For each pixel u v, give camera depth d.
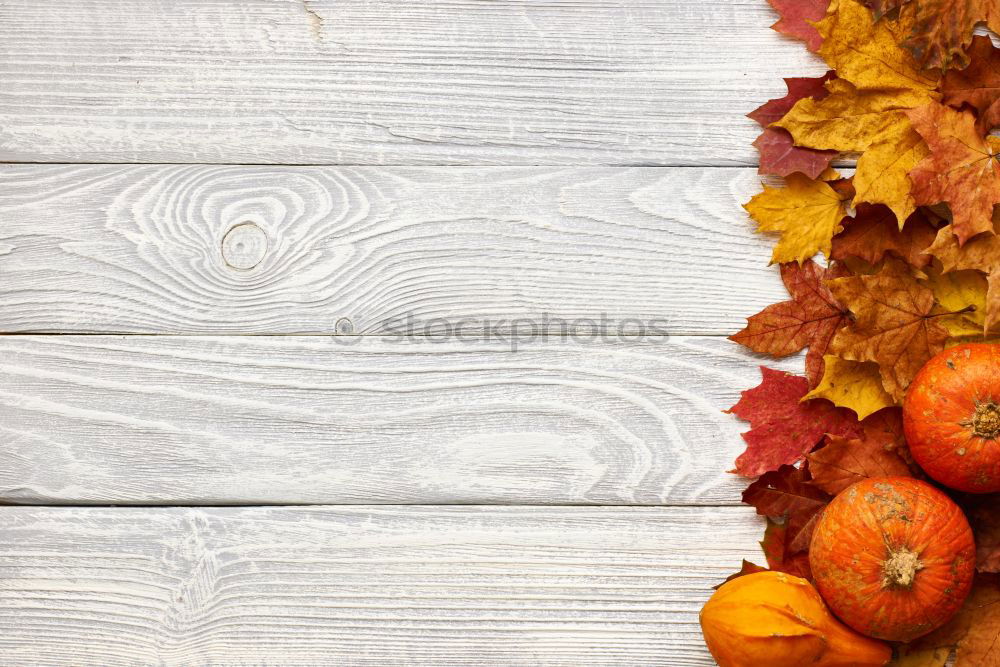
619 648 1.71
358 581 1.71
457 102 1.73
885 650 1.65
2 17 1.73
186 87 1.73
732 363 1.71
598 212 1.72
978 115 1.68
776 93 1.72
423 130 1.73
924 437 1.64
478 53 1.73
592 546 1.71
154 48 1.73
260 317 1.72
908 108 1.69
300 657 1.71
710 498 1.71
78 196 1.73
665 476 1.71
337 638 1.71
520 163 1.73
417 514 1.71
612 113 1.73
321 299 1.72
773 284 1.71
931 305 1.68
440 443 1.72
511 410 1.72
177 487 1.72
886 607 1.62
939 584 1.62
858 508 1.63
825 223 1.70
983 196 1.66
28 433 1.72
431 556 1.71
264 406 1.72
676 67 1.73
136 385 1.72
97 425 1.72
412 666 1.71
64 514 1.72
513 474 1.71
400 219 1.72
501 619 1.71
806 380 1.70
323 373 1.72
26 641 1.71
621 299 1.72
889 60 1.69
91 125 1.73
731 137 1.72
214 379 1.72
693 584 1.71
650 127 1.72
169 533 1.71
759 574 1.66
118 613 1.71
